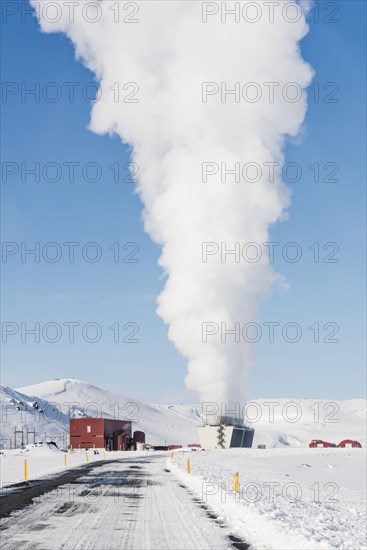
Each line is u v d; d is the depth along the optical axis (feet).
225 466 198.70
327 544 42.22
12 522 56.65
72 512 64.75
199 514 63.21
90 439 495.00
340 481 177.78
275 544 44.91
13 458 335.06
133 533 50.29
